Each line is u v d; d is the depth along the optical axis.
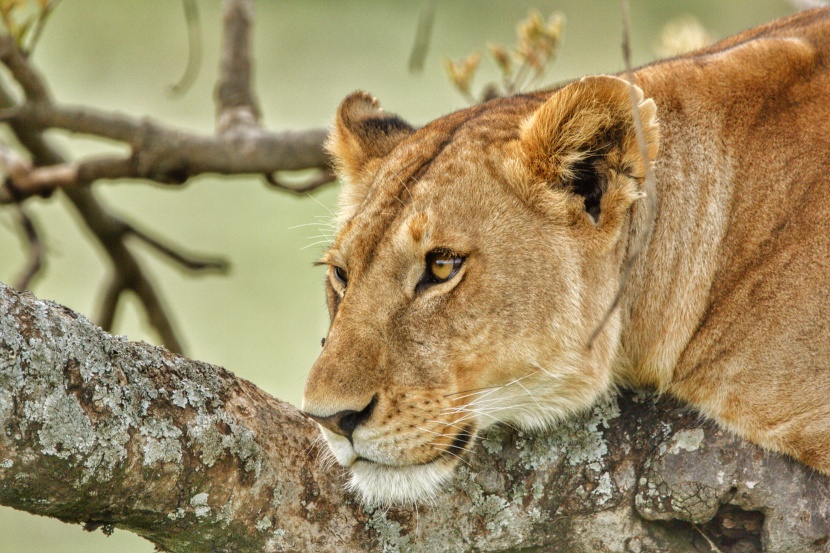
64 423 6.05
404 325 7.55
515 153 7.75
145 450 6.38
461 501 7.29
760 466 7.36
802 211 7.86
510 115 8.32
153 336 14.65
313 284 18.77
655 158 7.73
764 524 7.29
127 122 12.16
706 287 8.00
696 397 7.85
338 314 7.68
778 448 7.49
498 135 7.99
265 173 12.30
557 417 7.65
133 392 6.41
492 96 11.62
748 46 8.52
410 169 7.98
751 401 7.64
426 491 7.29
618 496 7.29
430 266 7.61
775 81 8.26
